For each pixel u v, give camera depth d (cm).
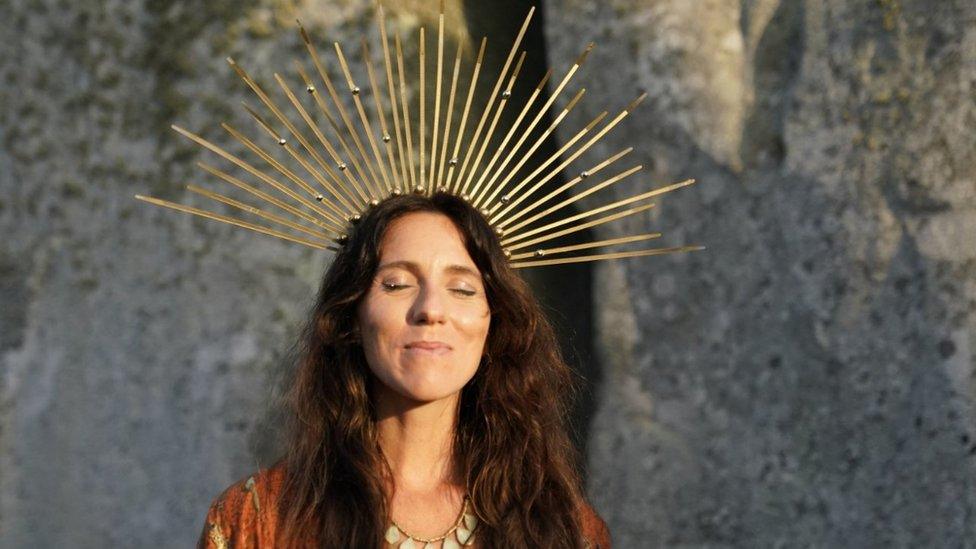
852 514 422
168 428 488
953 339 404
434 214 262
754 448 446
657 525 461
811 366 436
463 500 265
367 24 489
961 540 397
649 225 474
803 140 444
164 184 496
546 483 275
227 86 491
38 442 502
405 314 252
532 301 276
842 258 432
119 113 503
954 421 401
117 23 504
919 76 420
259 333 480
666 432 466
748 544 443
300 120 483
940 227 411
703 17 470
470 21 506
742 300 454
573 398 411
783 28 457
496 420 273
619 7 480
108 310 500
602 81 483
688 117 467
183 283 491
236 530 258
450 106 286
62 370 504
